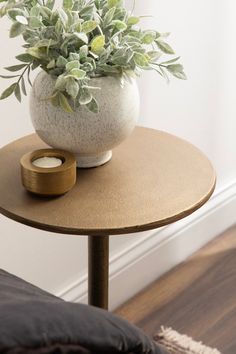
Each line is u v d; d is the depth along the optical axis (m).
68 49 1.33
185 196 1.39
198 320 2.21
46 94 1.35
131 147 1.58
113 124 1.38
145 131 1.66
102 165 1.50
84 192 1.40
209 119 2.40
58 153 1.41
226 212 2.65
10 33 1.30
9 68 1.38
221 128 2.47
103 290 1.59
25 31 1.33
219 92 2.38
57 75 1.35
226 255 2.53
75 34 1.25
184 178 1.46
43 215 1.33
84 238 2.10
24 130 1.79
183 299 2.30
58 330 0.74
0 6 1.58
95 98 1.34
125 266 2.25
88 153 1.44
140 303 2.29
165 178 1.45
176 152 1.56
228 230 2.68
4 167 1.48
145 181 1.44
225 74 2.37
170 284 2.38
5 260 1.89
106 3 1.40
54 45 1.31
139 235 2.29
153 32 1.42
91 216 1.32
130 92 1.40
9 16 1.32
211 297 2.31
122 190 1.41
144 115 2.13
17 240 1.90
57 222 1.31
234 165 2.63
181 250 2.48
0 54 1.65
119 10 1.38
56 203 1.36
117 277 2.23
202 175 1.47
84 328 0.76
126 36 1.36
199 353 2.07
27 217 1.32
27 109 1.77
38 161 1.40
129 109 1.39
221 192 2.60
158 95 2.15
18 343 0.71
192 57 2.21
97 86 1.35
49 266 2.04
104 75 1.37
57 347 0.73
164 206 1.35
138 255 2.29
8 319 0.73
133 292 2.33
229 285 2.37
